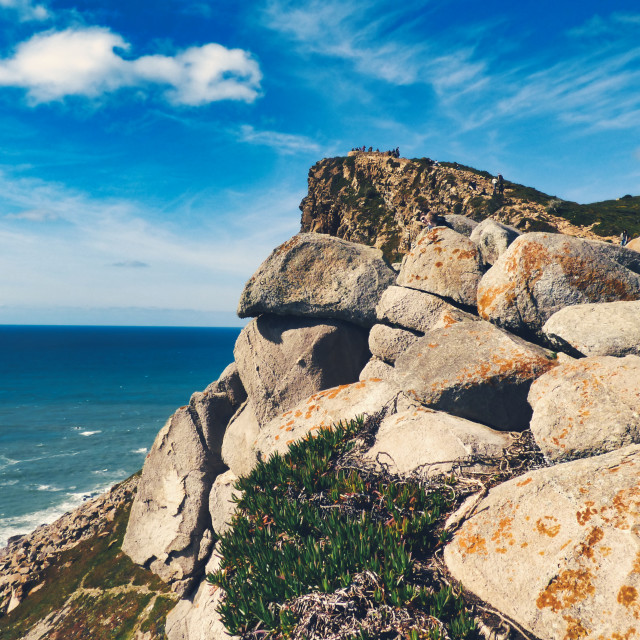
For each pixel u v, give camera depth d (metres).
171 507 12.48
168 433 13.18
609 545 4.26
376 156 81.69
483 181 58.47
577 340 7.50
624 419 5.64
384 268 12.41
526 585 4.44
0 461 52.44
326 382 12.13
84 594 17.44
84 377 129.88
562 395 6.38
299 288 12.34
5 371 143.00
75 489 44.28
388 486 6.43
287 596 5.05
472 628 4.28
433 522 5.76
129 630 14.83
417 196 63.94
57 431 66.88
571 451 5.89
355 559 5.14
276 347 12.62
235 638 7.41
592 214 43.38
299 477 7.38
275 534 6.50
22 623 17.03
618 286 8.60
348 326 12.50
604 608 3.95
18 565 20.61
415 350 9.01
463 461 6.55
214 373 139.25
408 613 4.43
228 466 12.78
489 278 9.90
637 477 4.64
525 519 4.96
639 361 6.34
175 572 12.16
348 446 7.96
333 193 86.00
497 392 7.76
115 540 20.27
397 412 8.68
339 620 4.53
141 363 168.50
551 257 9.00
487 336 8.63
